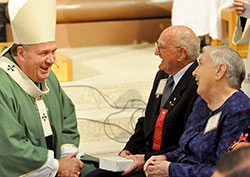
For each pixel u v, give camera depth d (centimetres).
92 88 422
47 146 269
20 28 245
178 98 277
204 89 233
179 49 276
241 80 232
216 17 528
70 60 436
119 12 648
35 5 244
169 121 276
